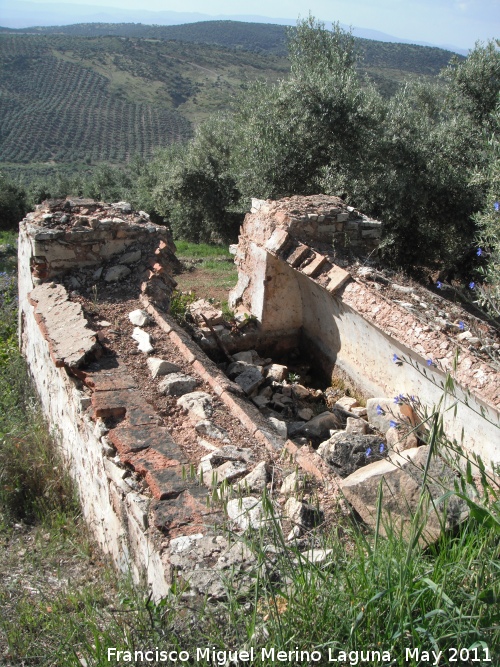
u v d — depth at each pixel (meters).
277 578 3.45
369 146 13.17
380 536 3.37
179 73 114.94
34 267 8.09
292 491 4.34
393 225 12.91
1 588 4.33
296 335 9.84
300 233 8.77
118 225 8.32
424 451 4.04
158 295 7.95
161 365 6.21
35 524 5.55
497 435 5.66
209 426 5.27
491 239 8.84
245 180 14.65
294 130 13.59
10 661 3.51
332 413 7.43
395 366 7.34
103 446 4.90
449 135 13.22
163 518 4.01
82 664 3.24
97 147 77.81
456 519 3.48
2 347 9.40
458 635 2.61
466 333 6.61
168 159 26.16
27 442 6.23
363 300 7.60
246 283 9.95
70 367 6.01
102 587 4.36
